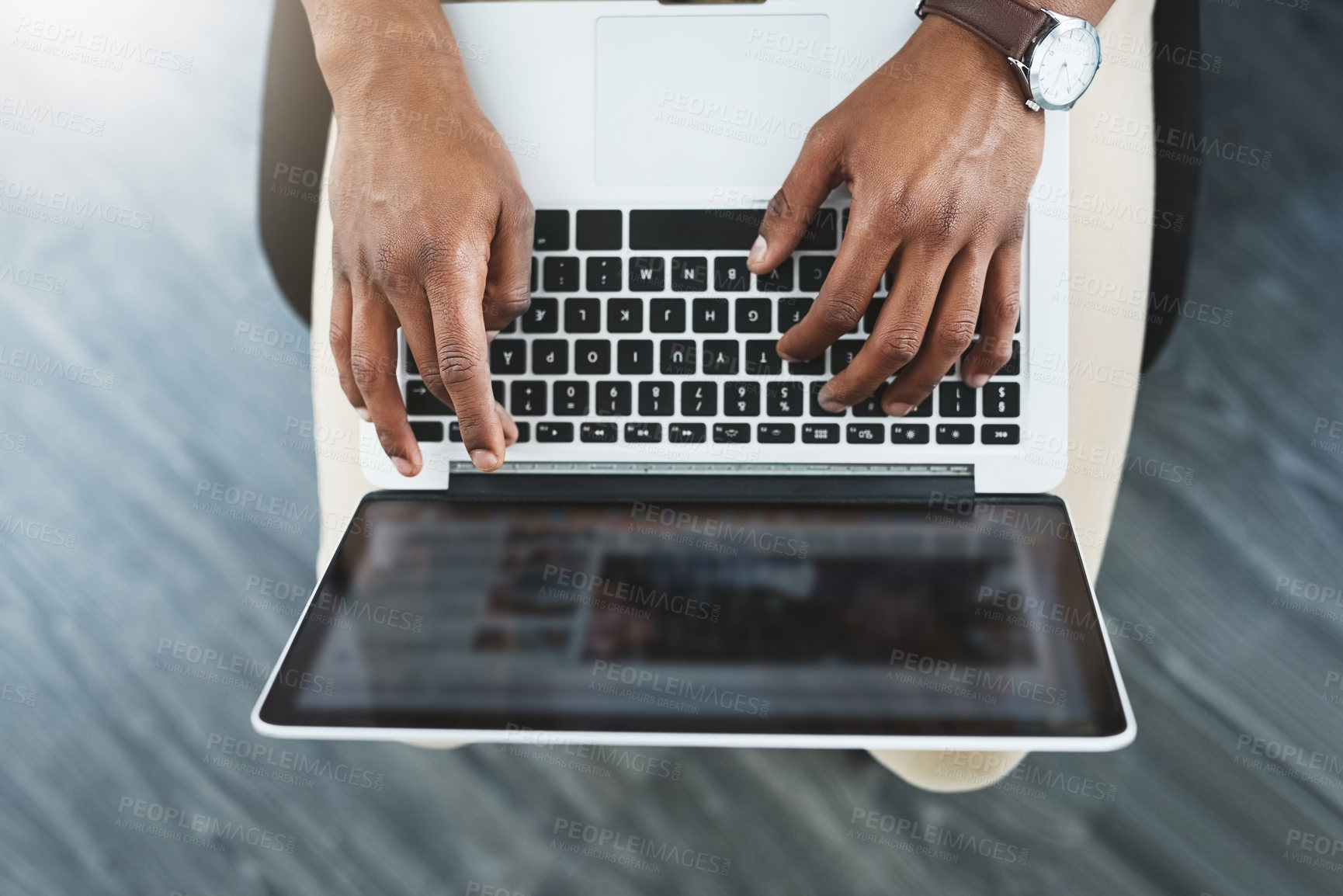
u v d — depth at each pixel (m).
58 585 0.90
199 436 0.92
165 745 0.87
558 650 0.42
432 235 0.43
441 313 0.42
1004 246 0.47
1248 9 0.84
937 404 0.48
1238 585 0.83
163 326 0.93
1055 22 0.43
